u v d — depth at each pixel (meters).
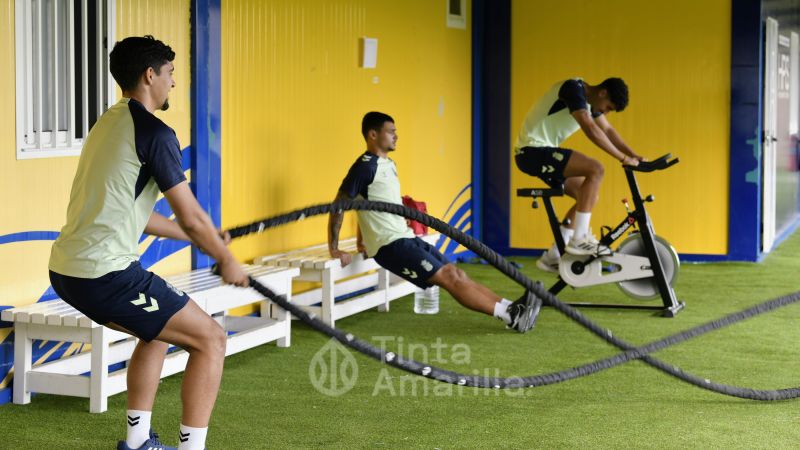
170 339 3.89
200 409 3.90
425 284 6.54
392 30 8.77
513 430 4.74
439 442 4.56
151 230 4.07
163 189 3.73
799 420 4.86
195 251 6.48
